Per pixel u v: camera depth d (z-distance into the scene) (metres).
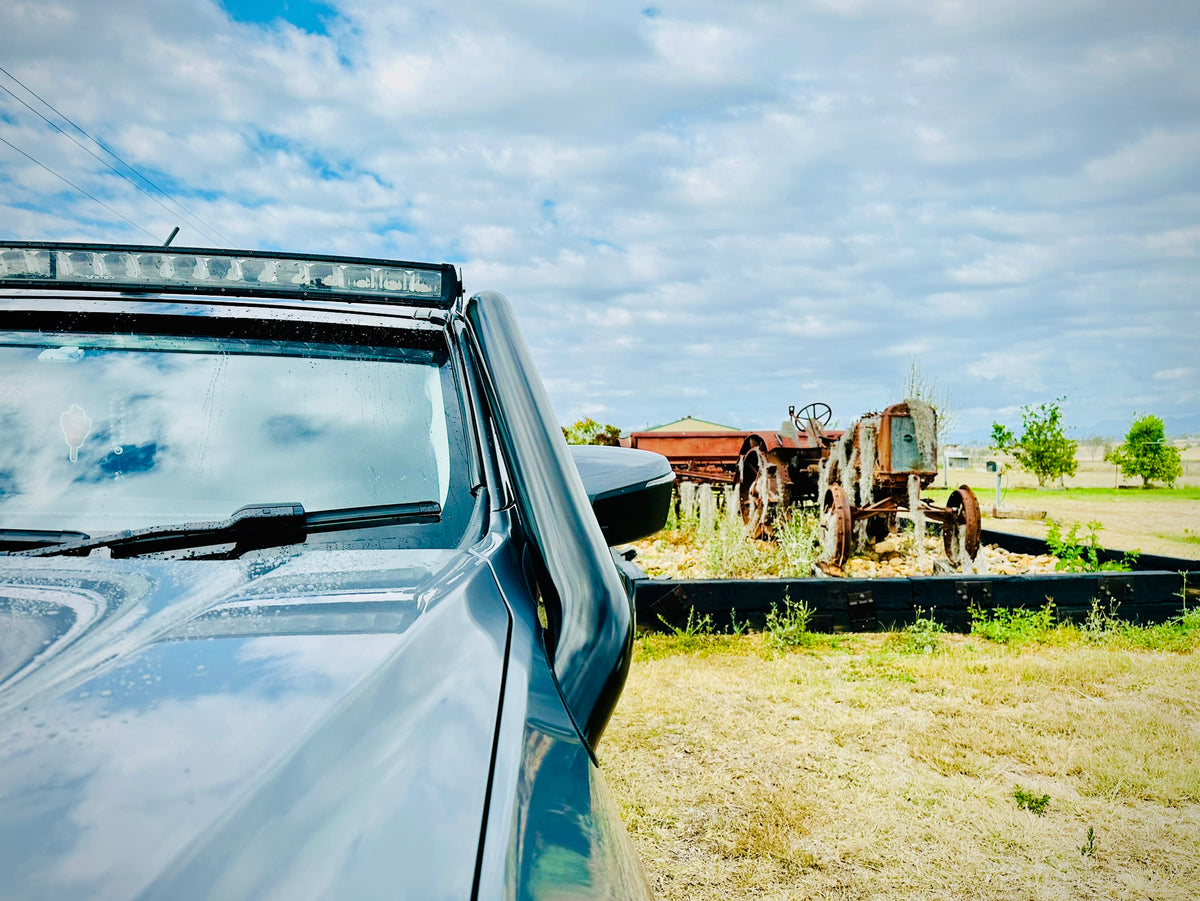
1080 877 2.60
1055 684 4.40
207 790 0.43
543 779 0.65
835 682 4.47
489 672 0.73
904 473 7.86
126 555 1.15
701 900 2.47
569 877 0.55
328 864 0.41
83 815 0.40
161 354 1.48
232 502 1.28
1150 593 5.61
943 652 5.07
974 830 2.88
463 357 1.52
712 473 12.67
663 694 4.27
